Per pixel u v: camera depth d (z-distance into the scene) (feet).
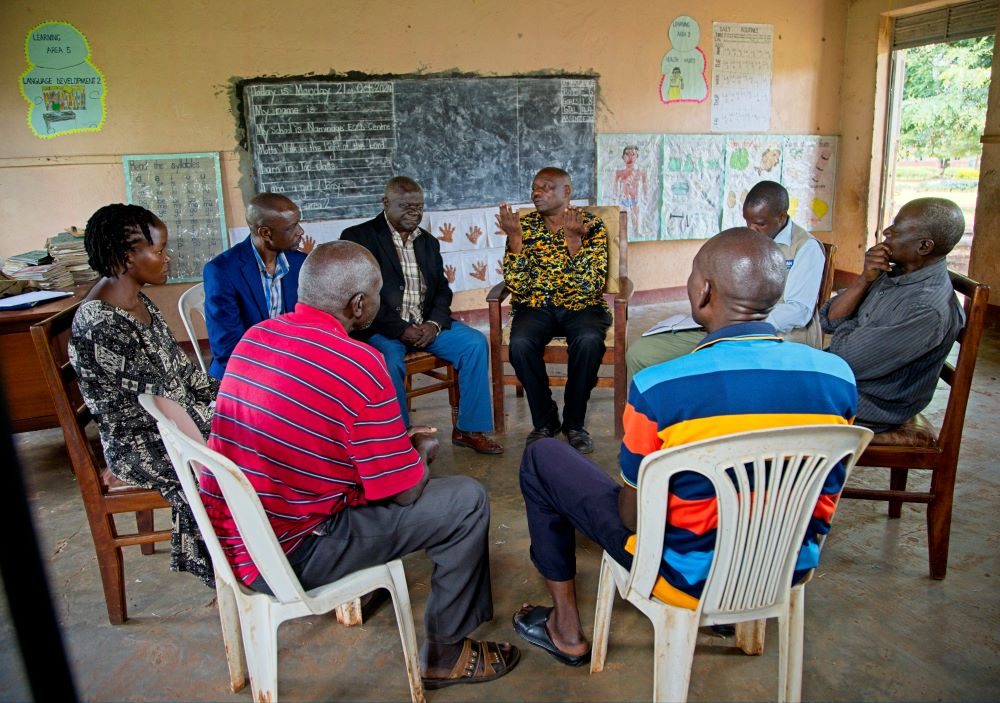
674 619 4.45
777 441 3.99
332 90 14.14
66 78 12.57
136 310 6.21
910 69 23.82
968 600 6.40
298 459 4.59
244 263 8.25
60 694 2.41
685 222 17.88
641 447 4.21
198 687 5.64
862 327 6.51
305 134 14.11
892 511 7.82
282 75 13.76
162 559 7.52
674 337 9.20
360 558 4.93
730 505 4.12
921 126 24.31
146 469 5.77
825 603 6.40
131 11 12.70
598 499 5.07
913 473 8.86
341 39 14.05
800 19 18.03
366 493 4.68
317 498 4.75
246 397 4.60
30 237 12.94
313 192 14.39
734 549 4.24
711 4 17.01
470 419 9.76
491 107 15.44
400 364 9.29
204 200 13.70
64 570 7.32
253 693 4.91
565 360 9.87
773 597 4.49
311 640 6.17
